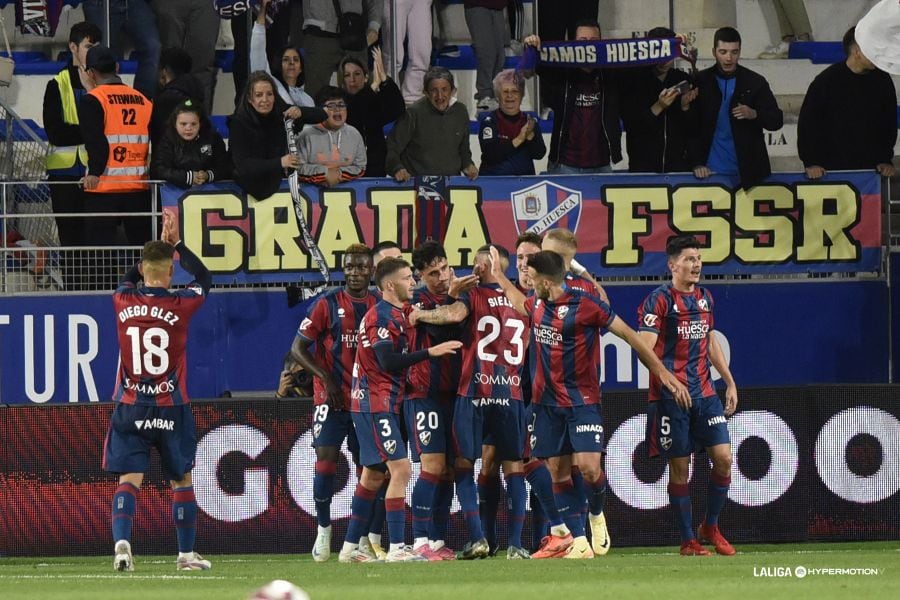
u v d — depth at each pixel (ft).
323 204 142.61
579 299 107.14
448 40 190.39
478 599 69.36
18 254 144.87
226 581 85.97
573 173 148.66
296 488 127.24
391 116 148.77
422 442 109.91
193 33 169.99
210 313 142.20
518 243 115.55
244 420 127.24
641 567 94.79
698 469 127.24
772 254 146.00
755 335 146.20
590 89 148.15
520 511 114.11
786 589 74.18
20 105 183.21
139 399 99.71
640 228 144.87
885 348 147.02
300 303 142.20
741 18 194.39
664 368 110.22
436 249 110.93
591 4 170.91
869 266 146.92
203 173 141.08
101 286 143.54
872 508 128.57
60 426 127.03
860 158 150.30
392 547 109.50
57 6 177.17
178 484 102.37
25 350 140.56
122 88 142.41
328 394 116.57
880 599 68.69
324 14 170.30
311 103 153.69
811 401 128.47
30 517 126.62
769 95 146.61
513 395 111.24
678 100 147.43
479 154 177.88
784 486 128.06
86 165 148.36
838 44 191.93
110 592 76.74
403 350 110.22
